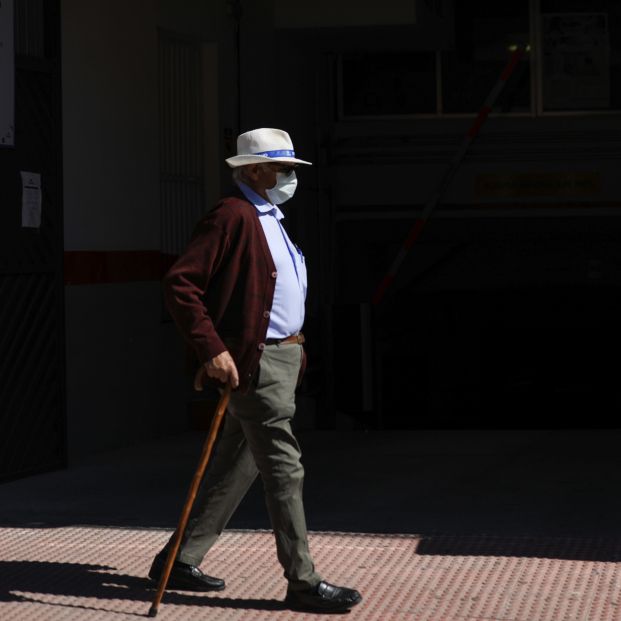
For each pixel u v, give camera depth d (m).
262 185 16.42
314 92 48.91
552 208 54.72
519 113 54.28
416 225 53.78
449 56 53.78
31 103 26.80
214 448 30.75
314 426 39.88
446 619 15.85
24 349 26.59
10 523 21.88
